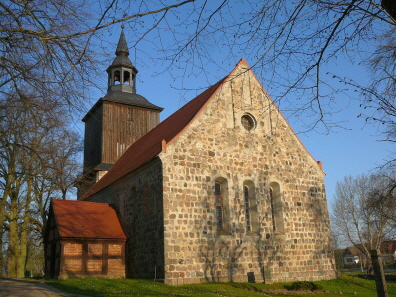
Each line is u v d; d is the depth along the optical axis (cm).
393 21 687
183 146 2105
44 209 3484
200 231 2027
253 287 1925
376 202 1894
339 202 4953
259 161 2352
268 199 2319
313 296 1842
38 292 1606
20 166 2002
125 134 3453
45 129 1042
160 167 2045
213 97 2289
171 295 1504
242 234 2156
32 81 835
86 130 3734
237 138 2306
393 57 941
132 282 1866
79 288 1688
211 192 2122
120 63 3641
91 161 3506
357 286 2200
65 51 766
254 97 2452
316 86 768
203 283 1939
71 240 2125
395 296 2053
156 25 656
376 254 1016
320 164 2620
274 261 2219
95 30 610
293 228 2359
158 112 3675
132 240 2275
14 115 1043
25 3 703
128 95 3609
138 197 2270
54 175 1641
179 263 1923
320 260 2402
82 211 2411
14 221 3023
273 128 2469
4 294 1557
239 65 2455
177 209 1995
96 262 2169
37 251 5750
